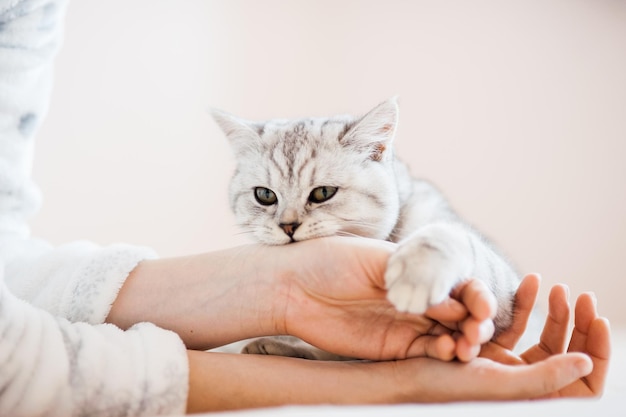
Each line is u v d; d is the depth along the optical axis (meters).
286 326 0.46
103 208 1.06
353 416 0.33
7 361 0.39
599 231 1.05
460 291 0.42
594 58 1.05
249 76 1.13
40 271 0.51
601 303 1.04
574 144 1.05
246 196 0.63
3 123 0.53
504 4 1.07
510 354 0.45
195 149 1.11
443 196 0.69
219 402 0.43
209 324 0.47
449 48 1.09
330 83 1.14
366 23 1.13
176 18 1.10
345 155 0.61
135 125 1.08
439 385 0.41
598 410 0.34
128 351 0.42
